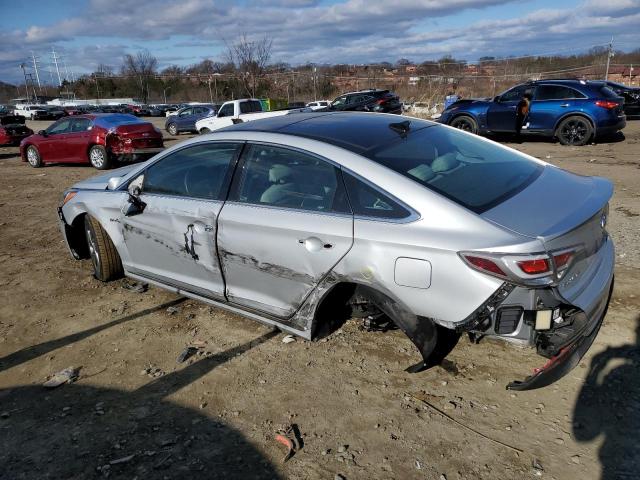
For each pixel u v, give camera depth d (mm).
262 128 3617
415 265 2709
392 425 2826
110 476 2580
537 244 2428
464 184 2955
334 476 2508
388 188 2883
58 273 5277
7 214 8195
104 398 3207
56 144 13391
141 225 4172
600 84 12617
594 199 2900
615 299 3939
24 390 3348
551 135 13039
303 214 3166
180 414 3018
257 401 3092
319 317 3350
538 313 2547
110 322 4176
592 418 2777
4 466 2686
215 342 3779
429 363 2947
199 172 3818
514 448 2613
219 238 3580
